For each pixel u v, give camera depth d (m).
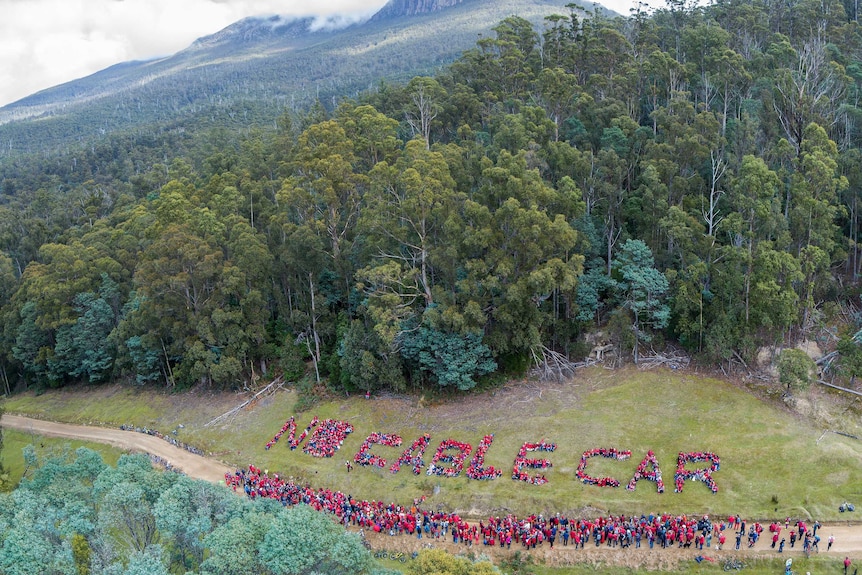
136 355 92.12
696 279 72.56
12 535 42.03
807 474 58.00
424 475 64.94
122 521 46.38
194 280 86.94
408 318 75.88
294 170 94.31
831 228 75.69
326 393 81.31
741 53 115.94
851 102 97.00
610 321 77.50
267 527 42.41
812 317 75.06
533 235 71.12
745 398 68.50
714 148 84.69
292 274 88.88
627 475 61.06
